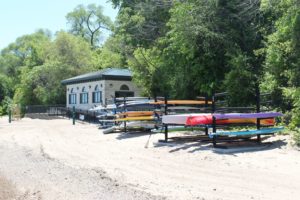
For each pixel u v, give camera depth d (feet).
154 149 46.19
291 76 54.13
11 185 31.35
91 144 54.85
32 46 202.08
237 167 34.53
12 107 143.43
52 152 48.62
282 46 55.98
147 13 92.73
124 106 67.00
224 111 57.36
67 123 98.07
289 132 49.01
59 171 36.27
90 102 115.85
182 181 30.68
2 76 223.30
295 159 36.40
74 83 126.31
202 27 66.13
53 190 29.32
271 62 57.67
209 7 69.05
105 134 66.18
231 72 64.23
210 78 71.92
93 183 30.99
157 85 94.02
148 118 63.52
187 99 79.10
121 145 51.78
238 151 41.50
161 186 29.37
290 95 49.47
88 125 89.04
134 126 64.95
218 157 38.81
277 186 27.91
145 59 95.30
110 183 30.81
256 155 38.96
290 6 52.90
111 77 108.47
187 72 74.74
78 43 178.81
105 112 88.48
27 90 164.55
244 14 70.03
